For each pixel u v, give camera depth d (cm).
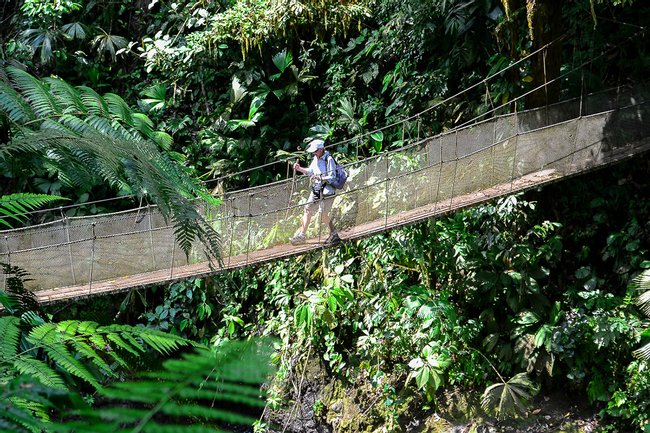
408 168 912
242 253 862
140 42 1491
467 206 866
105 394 68
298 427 1056
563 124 892
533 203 1059
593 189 1045
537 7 952
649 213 1005
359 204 886
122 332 154
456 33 1149
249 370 69
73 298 811
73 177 240
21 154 230
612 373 914
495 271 1009
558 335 934
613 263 1034
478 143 927
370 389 1039
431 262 1030
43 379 136
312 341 1077
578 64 1070
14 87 350
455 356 1002
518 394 930
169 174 261
